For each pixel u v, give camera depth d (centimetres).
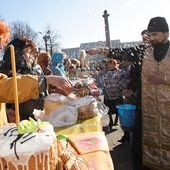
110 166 119
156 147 243
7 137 89
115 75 461
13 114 204
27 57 220
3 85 116
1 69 198
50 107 199
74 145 119
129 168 304
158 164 244
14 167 83
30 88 117
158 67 233
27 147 83
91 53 286
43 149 85
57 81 122
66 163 97
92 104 206
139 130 260
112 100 468
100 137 155
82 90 239
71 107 200
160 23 231
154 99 239
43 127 94
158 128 240
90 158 122
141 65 254
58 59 389
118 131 457
